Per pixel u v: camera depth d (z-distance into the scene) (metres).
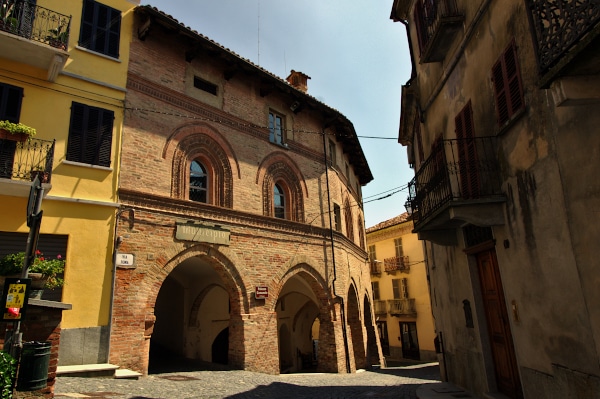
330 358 18.61
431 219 9.22
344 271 21.00
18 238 11.12
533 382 6.96
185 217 14.18
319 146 21.36
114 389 9.27
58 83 12.27
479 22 8.69
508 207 7.66
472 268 9.62
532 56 6.73
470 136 9.23
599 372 5.37
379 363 25.39
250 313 15.42
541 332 6.71
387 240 38.59
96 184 12.34
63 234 11.52
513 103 7.36
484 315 9.29
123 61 13.75
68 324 11.05
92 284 11.66
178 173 14.53
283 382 13.35
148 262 12.89
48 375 7.07
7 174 10.54
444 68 10.77
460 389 10.41
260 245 16.50
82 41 13.02
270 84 18.34
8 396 5.90
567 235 5.95
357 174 30.56
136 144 13.47
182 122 14.98
